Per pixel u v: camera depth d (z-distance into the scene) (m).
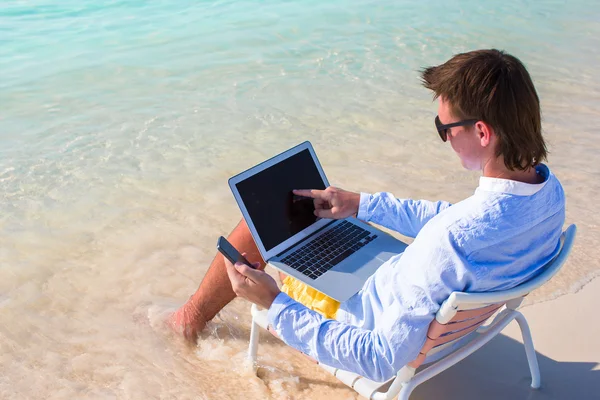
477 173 4.55
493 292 1.81
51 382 2.80
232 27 7.44
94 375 2.85
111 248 3.74
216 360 2.95
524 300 3.27
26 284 3.43
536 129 1.75
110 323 3.18
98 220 3.98
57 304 3.30
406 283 1.85
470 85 1.73
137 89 5.83
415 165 4.64
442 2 8.38
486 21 7.74
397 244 2.47
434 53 6.73
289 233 2.43
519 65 1.75
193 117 5.31
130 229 3.91
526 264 1.90
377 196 2.46
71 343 3.04
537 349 2.93
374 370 1.95
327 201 2.54
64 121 5.21
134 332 3.12
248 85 5.93
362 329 2.00
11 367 2.89
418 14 7.91
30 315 3.21
